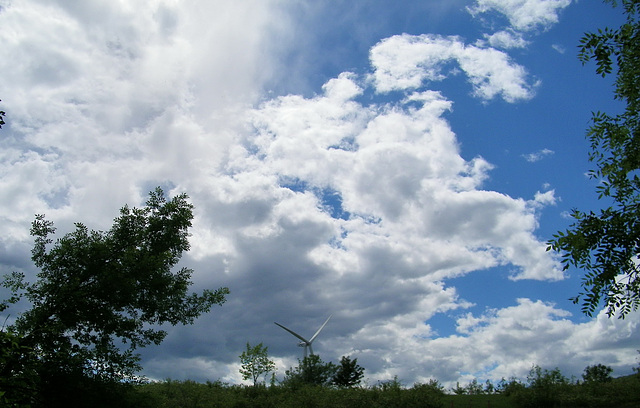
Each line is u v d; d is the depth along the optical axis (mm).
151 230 22359
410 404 28953
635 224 6836
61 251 19484
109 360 19203
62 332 18547
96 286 19594
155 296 21641
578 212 7098
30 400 12148
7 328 17094
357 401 30578
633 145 7715
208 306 23156
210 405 30156
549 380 28062
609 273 6891
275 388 35875
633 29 7535
